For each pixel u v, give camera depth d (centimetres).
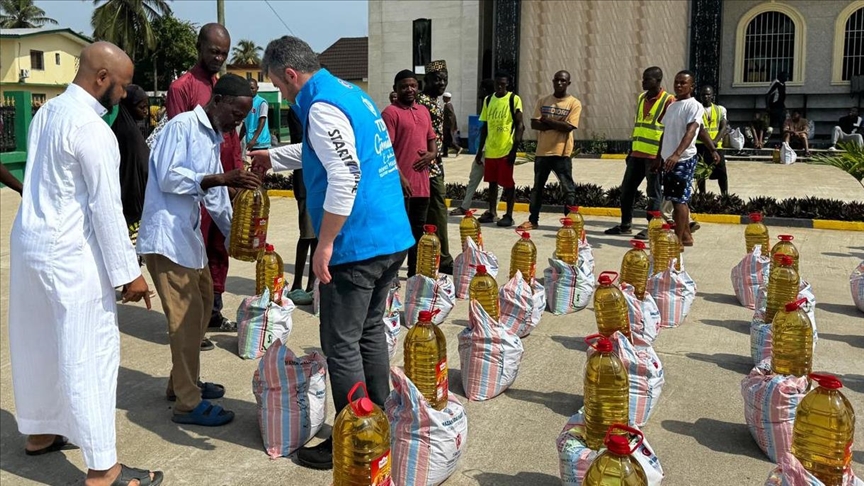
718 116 1176
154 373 525
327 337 379
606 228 1073
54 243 347
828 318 641
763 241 727
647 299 582
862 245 951
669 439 424
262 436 418
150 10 5284
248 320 546
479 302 518
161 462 401
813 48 2414
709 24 2280
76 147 341
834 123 2433
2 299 739
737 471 388
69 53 4853
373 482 294
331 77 375
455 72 2598
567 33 2425
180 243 428
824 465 322
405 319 626
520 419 450
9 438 435
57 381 372
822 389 326
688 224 929
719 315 652
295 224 1108
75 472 396
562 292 657
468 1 2548
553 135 1017
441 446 360
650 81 946
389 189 381
